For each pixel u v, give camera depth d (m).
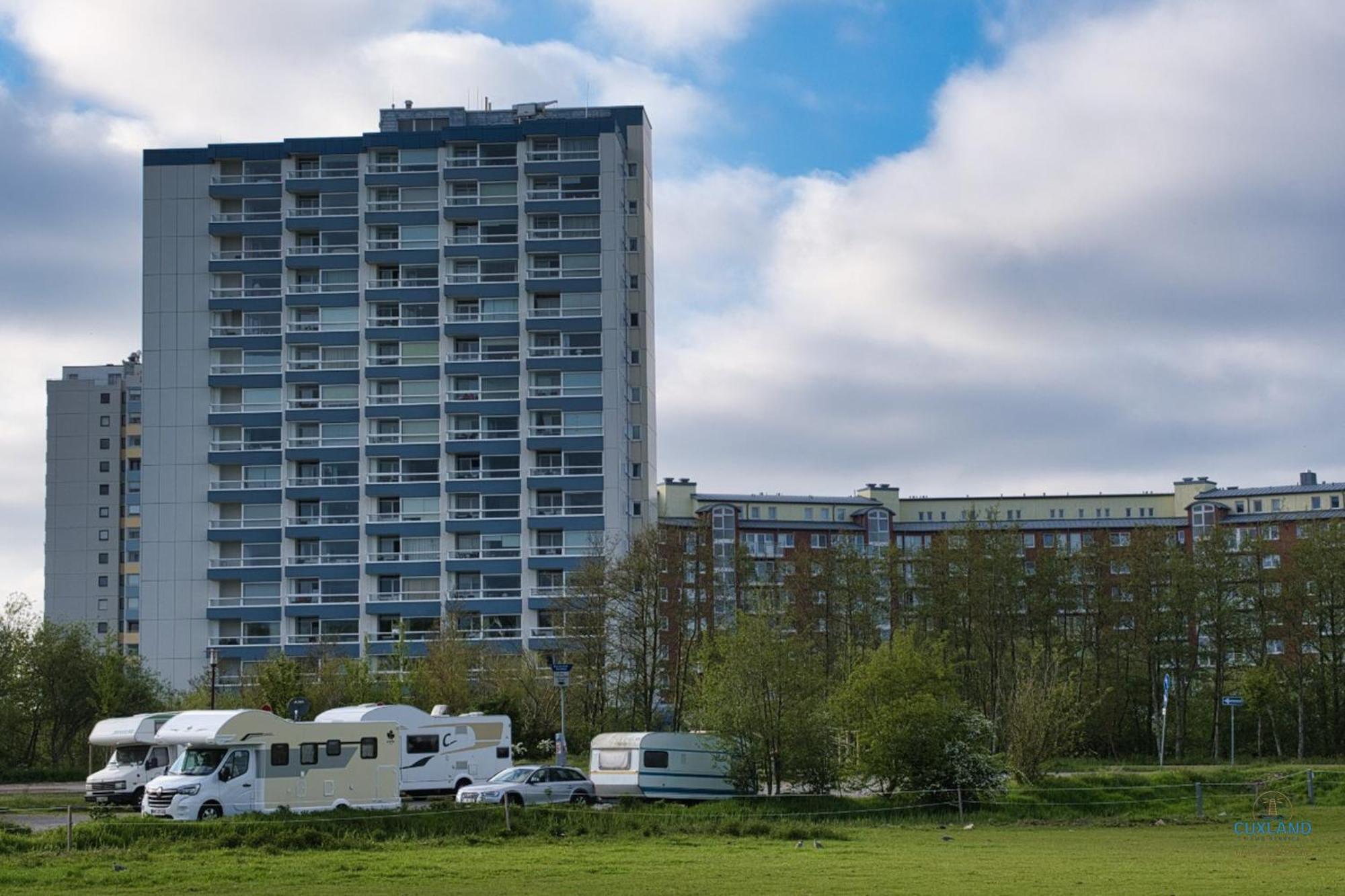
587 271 128.00
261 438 126.94
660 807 59.12
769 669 64.50
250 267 128.25
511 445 125.88
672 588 101.44
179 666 124.19
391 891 32.72
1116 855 43.38
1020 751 70.12
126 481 169.75
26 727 102.31
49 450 170.62
